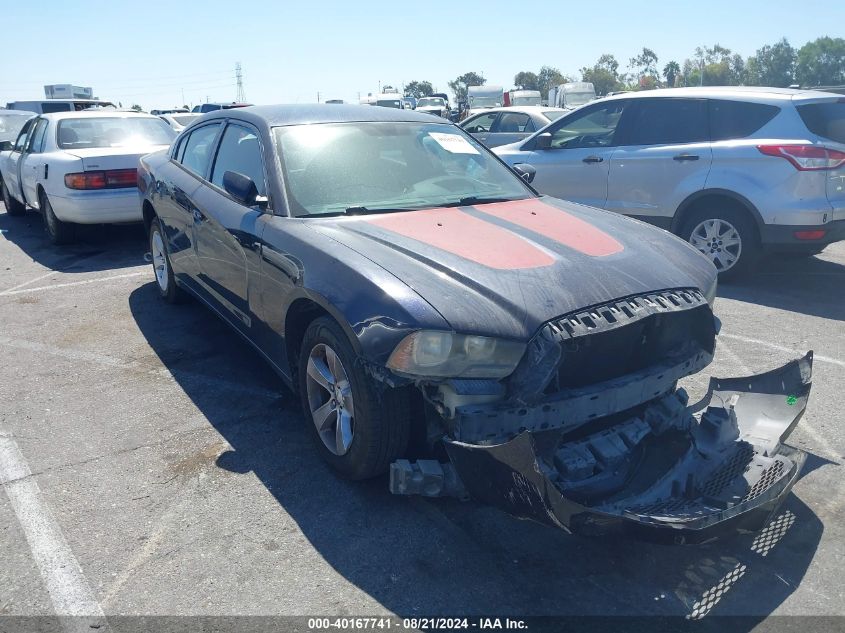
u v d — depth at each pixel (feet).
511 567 9.59
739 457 10.60
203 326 18.94
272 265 12.23
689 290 11.09
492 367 9.42
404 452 10.77
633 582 9.32
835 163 20.76
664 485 9.95
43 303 21.13
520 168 16.56
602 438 10.23
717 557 9.80
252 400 14.56
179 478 11.69
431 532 10.29
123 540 10.11
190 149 18.06
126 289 22.49
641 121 24.47
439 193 13.88
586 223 12.84
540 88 362.12
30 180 29.43
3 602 8.92
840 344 17.57
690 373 11.00
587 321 9.73
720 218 22.59
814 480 11.61
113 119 29.63
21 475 11.77
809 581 9.30
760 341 17.81
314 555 9.80
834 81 346.13
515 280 10.14
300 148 13.88
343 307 10.18
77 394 14.85
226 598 8.98
